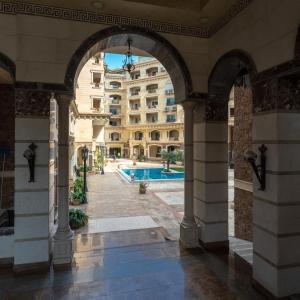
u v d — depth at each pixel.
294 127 4.08
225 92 6.06
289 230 4.05
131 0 4.90
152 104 42.25
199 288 4.46
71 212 8.35
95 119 24.45
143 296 4.22
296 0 3.64
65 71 5.12
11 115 6.43
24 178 4.98
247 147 7.09
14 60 4.94
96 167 24.78
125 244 6.38
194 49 5.89
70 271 5.01
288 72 3.77
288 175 4.05
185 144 6.18
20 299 4.15
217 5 5.07
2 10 4.88
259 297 4.24
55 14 5.07
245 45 4.76
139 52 6.89
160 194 14.48
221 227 6.11
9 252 5.19
